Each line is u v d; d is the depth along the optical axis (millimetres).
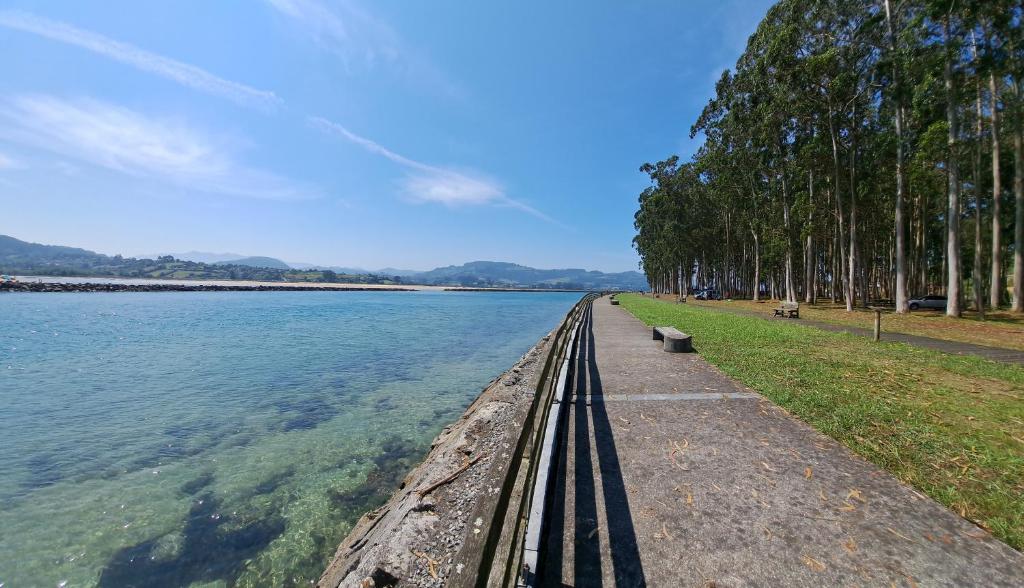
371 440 7777
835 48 21297
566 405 5699
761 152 29172
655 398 6004
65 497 5742
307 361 15500
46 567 4344
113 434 8094
